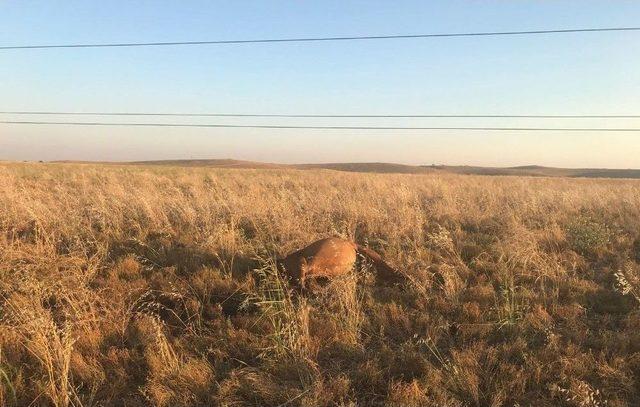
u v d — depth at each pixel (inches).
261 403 159.0
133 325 209.5
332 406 154.9
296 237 361.4
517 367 175.9
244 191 712.4
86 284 252.1
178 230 396.2
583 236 361.4
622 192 765.3
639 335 193.8
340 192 649.6
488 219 458.3
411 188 761.6
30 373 171.8
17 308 207.6
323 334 200.8
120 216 411.5
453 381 162.6
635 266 293.1
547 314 219.0
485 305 233.9
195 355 187.5
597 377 169.2
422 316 216.1
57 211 410.6
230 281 263.0
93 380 169.0
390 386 161.0
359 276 258.5
